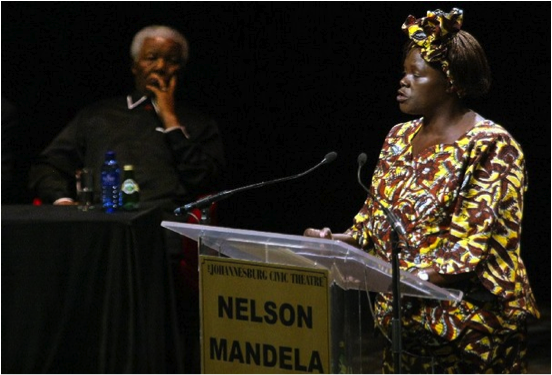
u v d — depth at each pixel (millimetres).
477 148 9750
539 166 22656
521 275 9852
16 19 18859
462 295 8859
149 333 13055
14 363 13094
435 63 9977
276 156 22328
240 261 9258
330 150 22359
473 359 9805
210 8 20688
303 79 21641
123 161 15578
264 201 22703
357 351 8914
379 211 10203
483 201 9617
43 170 15969
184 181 15602
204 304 9570
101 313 13008
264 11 21047
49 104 18953
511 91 21688
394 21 21203
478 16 20938
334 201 22828
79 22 19109
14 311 13094
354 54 21469
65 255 13031
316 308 8820
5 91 18797
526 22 20984
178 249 14812
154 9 19688
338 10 21219
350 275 8789
